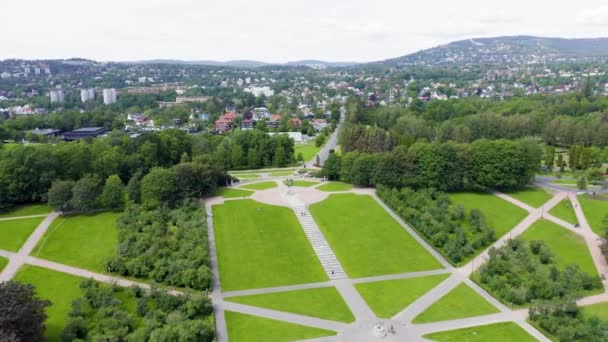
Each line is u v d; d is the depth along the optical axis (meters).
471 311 79.62
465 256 102.00
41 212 125.62
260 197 139.62
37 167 132.25
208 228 115.19
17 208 128.12
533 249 102.31
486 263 94.81
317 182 158.88
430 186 136.88
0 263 95.62
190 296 79.56
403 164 138.75
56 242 106.56
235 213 125.56
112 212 125.69
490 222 119.56
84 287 83.56
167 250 96.56
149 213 115.75
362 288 88.38
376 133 194.62
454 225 112.62
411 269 96.38
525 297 82.69
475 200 135.00
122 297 82.88
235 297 84.38
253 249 104.62
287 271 95.12
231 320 76.25
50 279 89.50
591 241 108.00
